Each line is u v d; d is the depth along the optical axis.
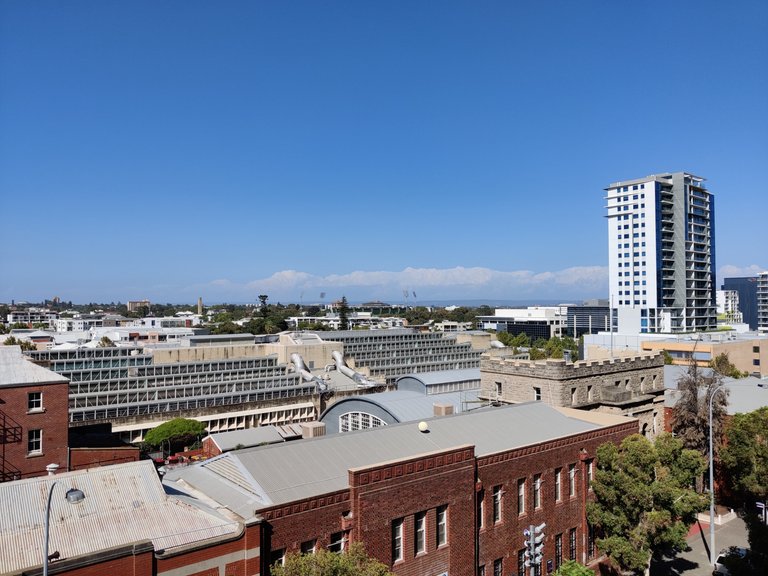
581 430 44.31
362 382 122.00
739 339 141.00
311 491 28.75
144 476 27.08
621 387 59.41
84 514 24.22
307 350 128.62
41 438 43.41
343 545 29.12
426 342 158.38
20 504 23.64
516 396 57.78
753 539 33.06
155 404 93.00
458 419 42.31
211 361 110.81
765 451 47.22
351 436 35.88
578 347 164.00
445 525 33.53
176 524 24.97
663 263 185.25
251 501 27.42
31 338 163.38
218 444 68.50
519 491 38.69
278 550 26.78
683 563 45.56
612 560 39.12
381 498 30.11
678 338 142.12
